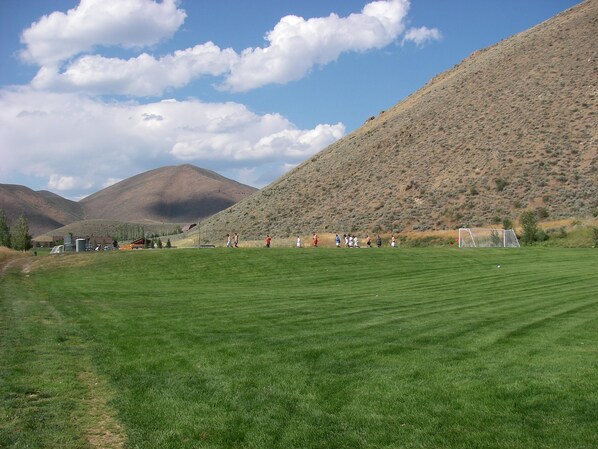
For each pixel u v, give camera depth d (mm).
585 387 8492
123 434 7121
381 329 13344
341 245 65062
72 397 8477
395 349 11133
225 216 96750
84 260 36438
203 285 27797
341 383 8898
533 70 89812
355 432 7043
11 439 6828
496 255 38969
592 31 92688
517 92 86125
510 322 14211
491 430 7031
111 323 14633
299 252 38312
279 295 21719
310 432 7047
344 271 32375
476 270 31844
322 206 81250
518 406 7785
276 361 10258
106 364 10266
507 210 61625
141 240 88500
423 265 34562
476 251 40969
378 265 34438
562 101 78000
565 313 15617
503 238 53562
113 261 35719
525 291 21516
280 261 35156
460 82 101375
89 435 7102
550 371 9391
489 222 60531
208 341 12000
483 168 71375
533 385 8602
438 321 14484
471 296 20375
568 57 88438
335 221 73750
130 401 8227
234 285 27703
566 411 7578
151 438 6965
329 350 11047
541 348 11180
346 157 96125
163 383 9047
